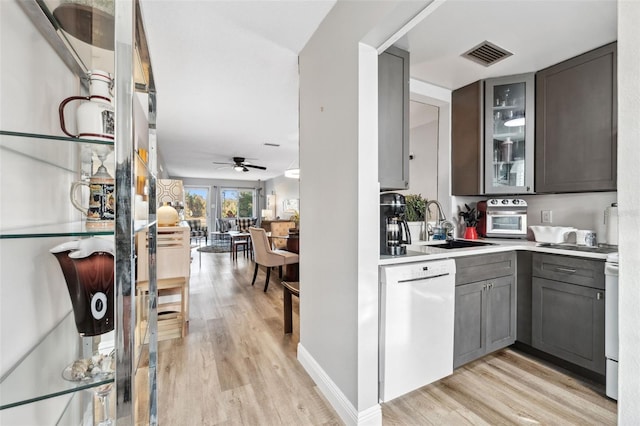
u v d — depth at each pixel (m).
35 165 0.75
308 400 1.71
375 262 1.51
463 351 1.92
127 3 0.71
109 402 0.89
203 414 1.59
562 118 2.25
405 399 1.72
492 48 2.07
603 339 1.77
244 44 2.04
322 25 1.80
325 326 1.78
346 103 1.54
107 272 0.75
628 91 0.57
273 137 4.65
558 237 2.34
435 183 3.49
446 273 1.78
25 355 0.71
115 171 0.70
